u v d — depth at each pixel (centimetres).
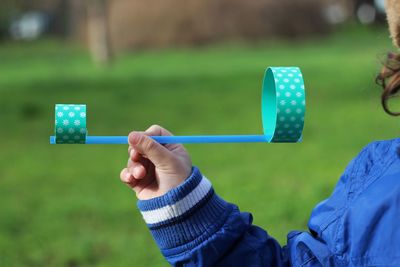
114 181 712
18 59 2784
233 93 1455
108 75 1931
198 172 178
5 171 782
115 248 499
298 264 176
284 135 165
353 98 1279
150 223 178
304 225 514
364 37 3412
